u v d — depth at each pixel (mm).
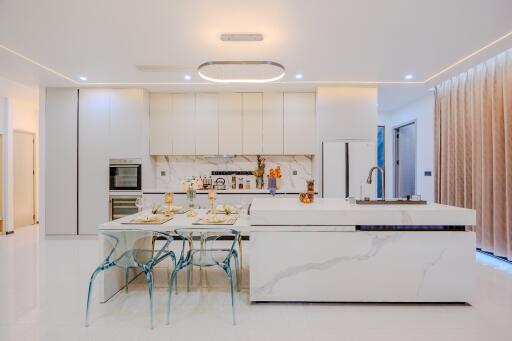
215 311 2418
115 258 2633
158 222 2553
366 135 4746
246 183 5363
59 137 4844
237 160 5402
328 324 2203
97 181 4840
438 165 4852
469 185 4176
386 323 2213
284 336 2055
